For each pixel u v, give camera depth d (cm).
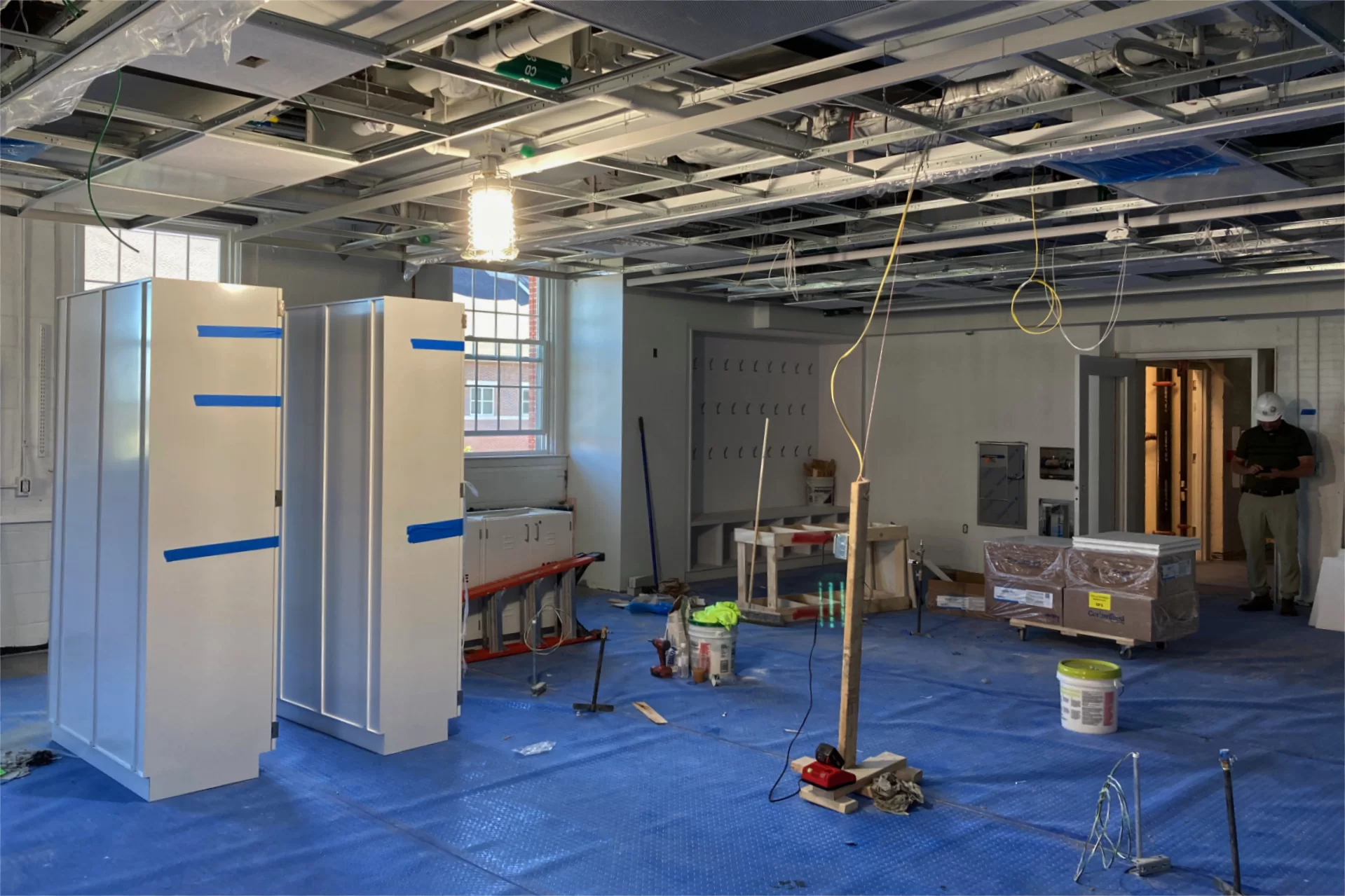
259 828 392
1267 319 880
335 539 501
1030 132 422
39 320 638
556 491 945
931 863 365
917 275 774
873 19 320
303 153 431
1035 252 680
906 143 444
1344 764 474
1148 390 1179
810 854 372
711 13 267
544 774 454
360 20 305
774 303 1020
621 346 904
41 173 477
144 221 621
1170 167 453
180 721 422
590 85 342
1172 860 369
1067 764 472
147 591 411
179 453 416
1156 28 354
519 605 716
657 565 927
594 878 352
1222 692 598
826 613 822
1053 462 984
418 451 484
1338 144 422
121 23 289
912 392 1090
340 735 501
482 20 292
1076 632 703
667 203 562
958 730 523
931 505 1077
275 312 443
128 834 384
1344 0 318
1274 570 916
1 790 426
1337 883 351
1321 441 859
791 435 1128
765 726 529
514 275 916
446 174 488
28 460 641
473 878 351
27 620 648
